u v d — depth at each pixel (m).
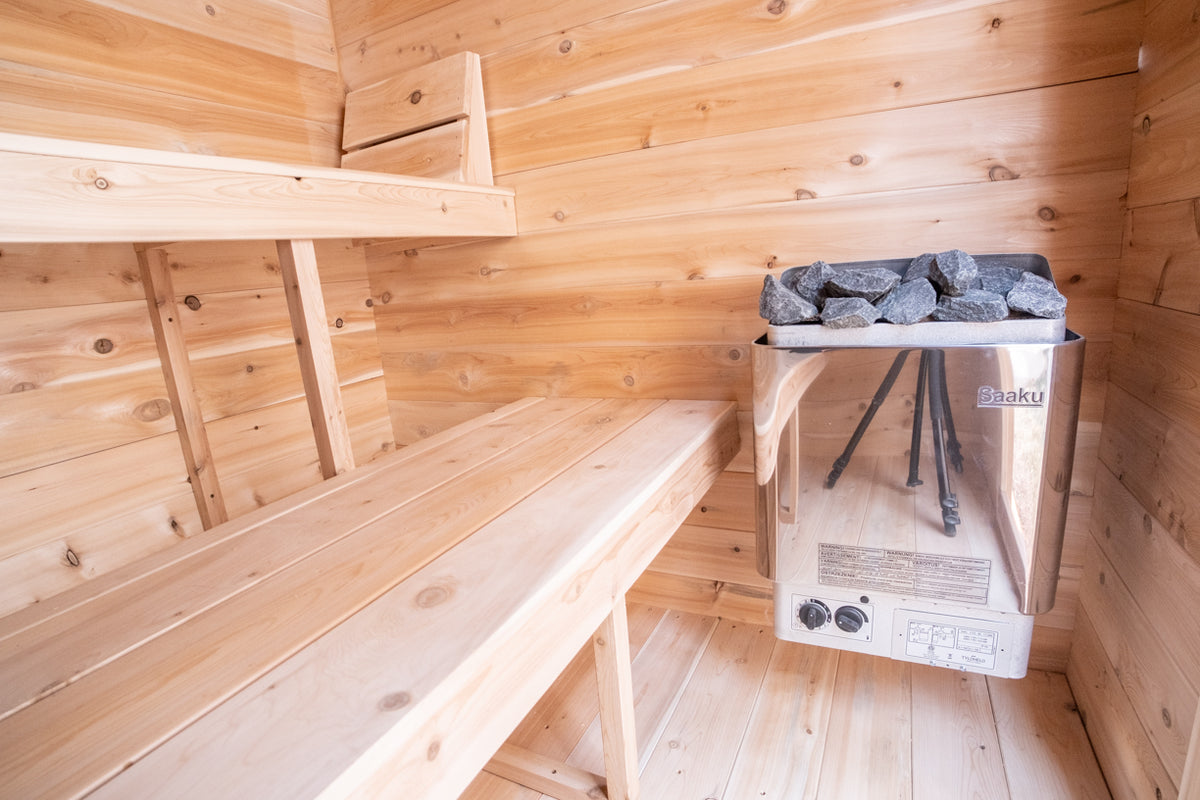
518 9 1.41
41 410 1.17
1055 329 0.82
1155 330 0.88
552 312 1.55
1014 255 1.06
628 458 1.06
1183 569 0.77
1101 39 0.98
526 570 0.71
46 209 0.71
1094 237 1.04
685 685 1.28
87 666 0.59
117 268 1.27
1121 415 1.00
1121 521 0.98
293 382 1.63
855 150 1.17
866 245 1.20
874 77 1.13
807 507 1.01
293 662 0.57
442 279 1.68
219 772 0.45
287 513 0.93
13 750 0.48
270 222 0.98
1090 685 1.08
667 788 1.04
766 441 1.02
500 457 1.12
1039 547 0.89
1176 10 0.83
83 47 1.19
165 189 0.83
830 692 1.23
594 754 1.14
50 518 1.19
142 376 1.32
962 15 1.05
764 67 1.21
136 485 1.31
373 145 1.62
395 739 0.48
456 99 1.46
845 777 1.03
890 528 0.97
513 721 0.63
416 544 0.79
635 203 1.39
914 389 0.90
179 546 0.84
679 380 1.45
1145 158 0.93
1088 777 1.00
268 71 1.52
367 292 1.80
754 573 1.46
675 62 1.28
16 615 0.69
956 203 1.12
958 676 1.25
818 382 0.95
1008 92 1.05
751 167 1.26
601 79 1.36
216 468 1.47
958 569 0.94
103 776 0.45
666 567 1.56
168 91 1.33
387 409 1.89
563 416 1.38
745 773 1.05
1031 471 0.87
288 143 1.57
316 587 0.70
